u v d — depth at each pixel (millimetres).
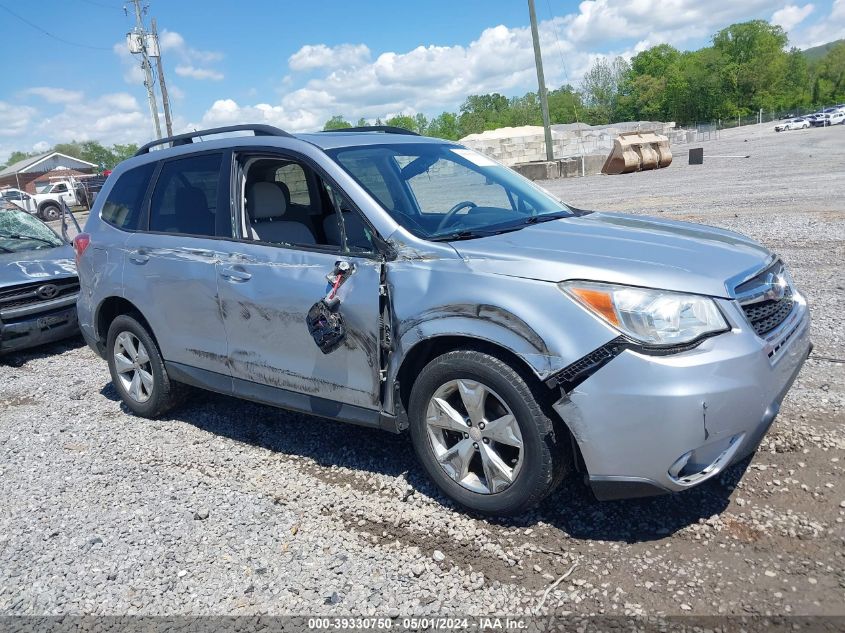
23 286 7551
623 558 3119
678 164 30828
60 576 3385
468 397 3400
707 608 2758
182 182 4859
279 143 4316
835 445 3865
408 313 3525
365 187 3896
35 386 6621
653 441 2975
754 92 108500
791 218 11391
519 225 4008
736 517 3320
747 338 3076
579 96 104312
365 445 4520
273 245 4199
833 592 2773
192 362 4754
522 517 3500
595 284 3121
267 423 5059
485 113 109000
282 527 3643
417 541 3408
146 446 4852
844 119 72438
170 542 3590
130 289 5027
